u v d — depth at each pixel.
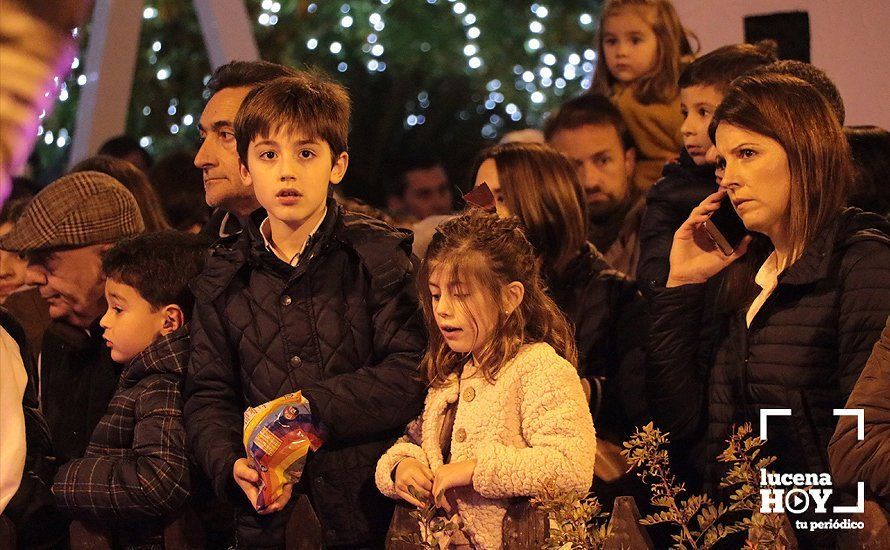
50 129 13.25
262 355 4.00
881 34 6.27
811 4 6.46
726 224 4.20
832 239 3.75
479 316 3.75
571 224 5.15
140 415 4.16
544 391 3.66
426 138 17.27
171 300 4.48
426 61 16.95
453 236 3.83
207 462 3.91
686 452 4.42
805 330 3.74
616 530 3.59
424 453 3.83
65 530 4.45
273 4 14.04
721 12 6.78
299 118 3.93
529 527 3.54
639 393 4.93
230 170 4.87
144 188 6.19
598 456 4.59
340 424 3.85
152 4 14.22
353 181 11.62
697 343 4.34
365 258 4.06
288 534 3.86
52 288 4.95
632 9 6.93
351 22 15.59
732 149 3.89
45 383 4.88
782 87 3.87
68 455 4.73
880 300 3.59
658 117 6.85
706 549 3.36
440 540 3.66
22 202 7.28
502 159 5.21
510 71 17.09
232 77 4.95
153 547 4.20
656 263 5.09
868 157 4.75
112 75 9.45
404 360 3.97
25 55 1.33
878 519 3.45
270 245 4.11
